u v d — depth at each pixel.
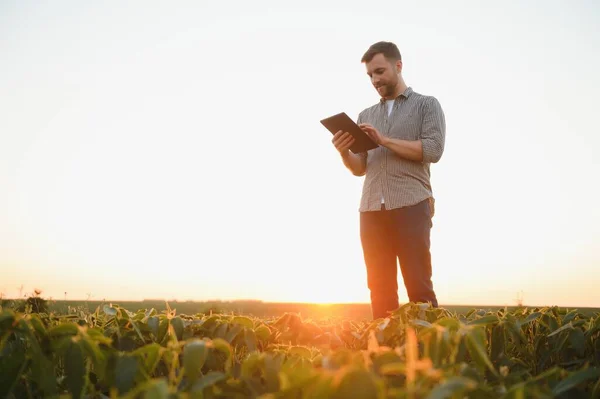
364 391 0.91
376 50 4.66
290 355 1.66
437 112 4.55
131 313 2.21
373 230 4.59
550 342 2.01
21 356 1.35
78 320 1.99
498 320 1.95
